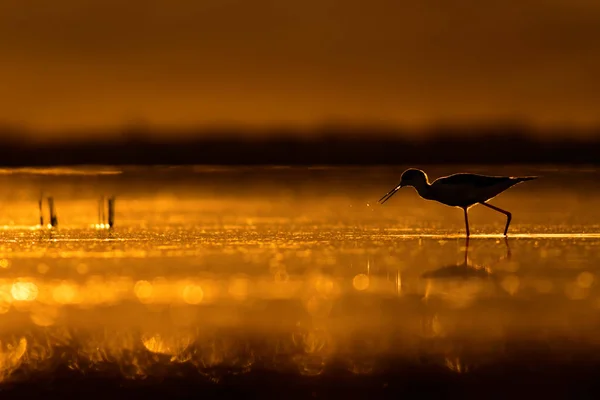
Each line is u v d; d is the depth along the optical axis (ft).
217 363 43.83
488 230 80.89
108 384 41.68
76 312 52.06
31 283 58.75
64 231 80.07
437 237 76.33
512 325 48.62
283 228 82.07
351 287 56.90
